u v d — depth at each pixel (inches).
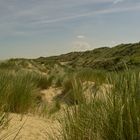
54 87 576.4
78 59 3169.3
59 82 591.2
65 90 523.5
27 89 326.0
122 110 134.8
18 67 899.4
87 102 165.3
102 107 149.9
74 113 166.1
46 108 346.9
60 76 651.5
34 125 244.4
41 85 566.3
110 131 138.3
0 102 267.0
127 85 145.4
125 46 2920.8
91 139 149.5
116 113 138.0
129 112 133.3
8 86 297.0
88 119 155.4
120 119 133.1
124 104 136.3
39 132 225.6
